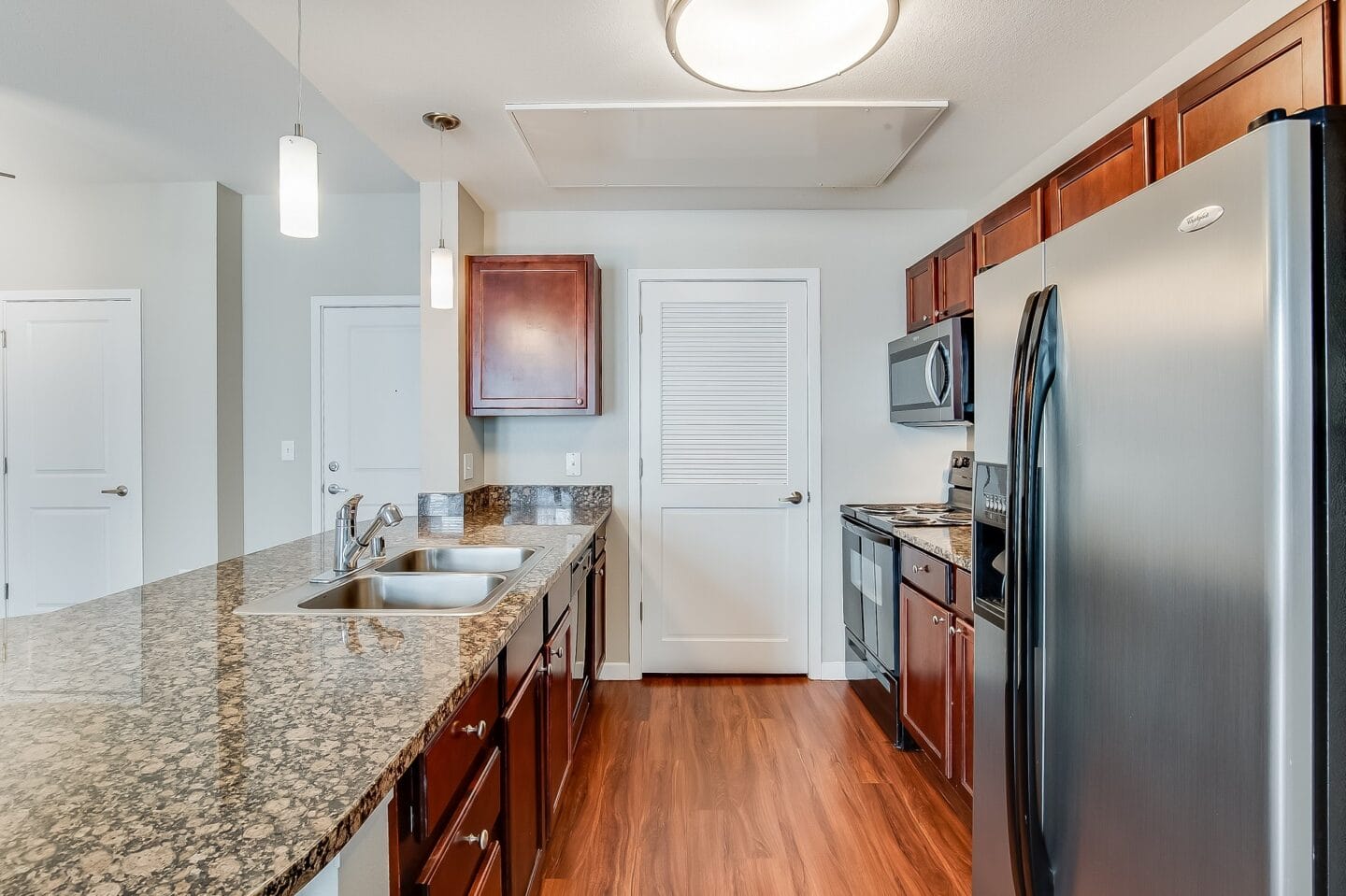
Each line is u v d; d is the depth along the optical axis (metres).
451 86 1.95
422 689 0.90
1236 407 0.72
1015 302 1.17
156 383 3.31
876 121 2.15
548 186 2.80
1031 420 1.02
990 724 1.30
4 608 3.37
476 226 3.02
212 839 0.56
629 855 1.83
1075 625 0.98
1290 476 0.67
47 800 0.61
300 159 1.50
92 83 2.34
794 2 1.47
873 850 1.85
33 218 3.33
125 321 3.33
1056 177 1.98
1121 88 1.97
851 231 3.18
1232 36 1.64
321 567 1.79
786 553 3.21
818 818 2.00
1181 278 0.79
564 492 3.16
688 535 3.21
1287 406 0.67
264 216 3.47
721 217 3.17
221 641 1.12
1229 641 0.73
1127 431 0.88
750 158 2.44
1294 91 1.23
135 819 0.58
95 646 1.10
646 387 3.18
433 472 2.78
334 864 0.64
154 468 3.31
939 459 3.21
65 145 2.86
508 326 2.84
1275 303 0.68
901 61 1.83
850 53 1.64
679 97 2.01
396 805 0.78
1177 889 0.80
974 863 1.38
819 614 3.20
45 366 3.36
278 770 0.68
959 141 2.35
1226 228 0.73
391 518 1.78
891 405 3.13
